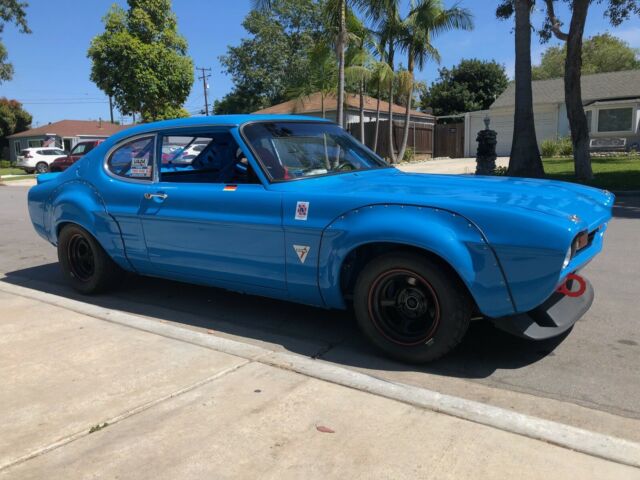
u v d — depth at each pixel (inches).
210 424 111.0
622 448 100.9
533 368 141.0
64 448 103.8
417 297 137.8
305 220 146.8
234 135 167.6
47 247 330.0
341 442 103.8
